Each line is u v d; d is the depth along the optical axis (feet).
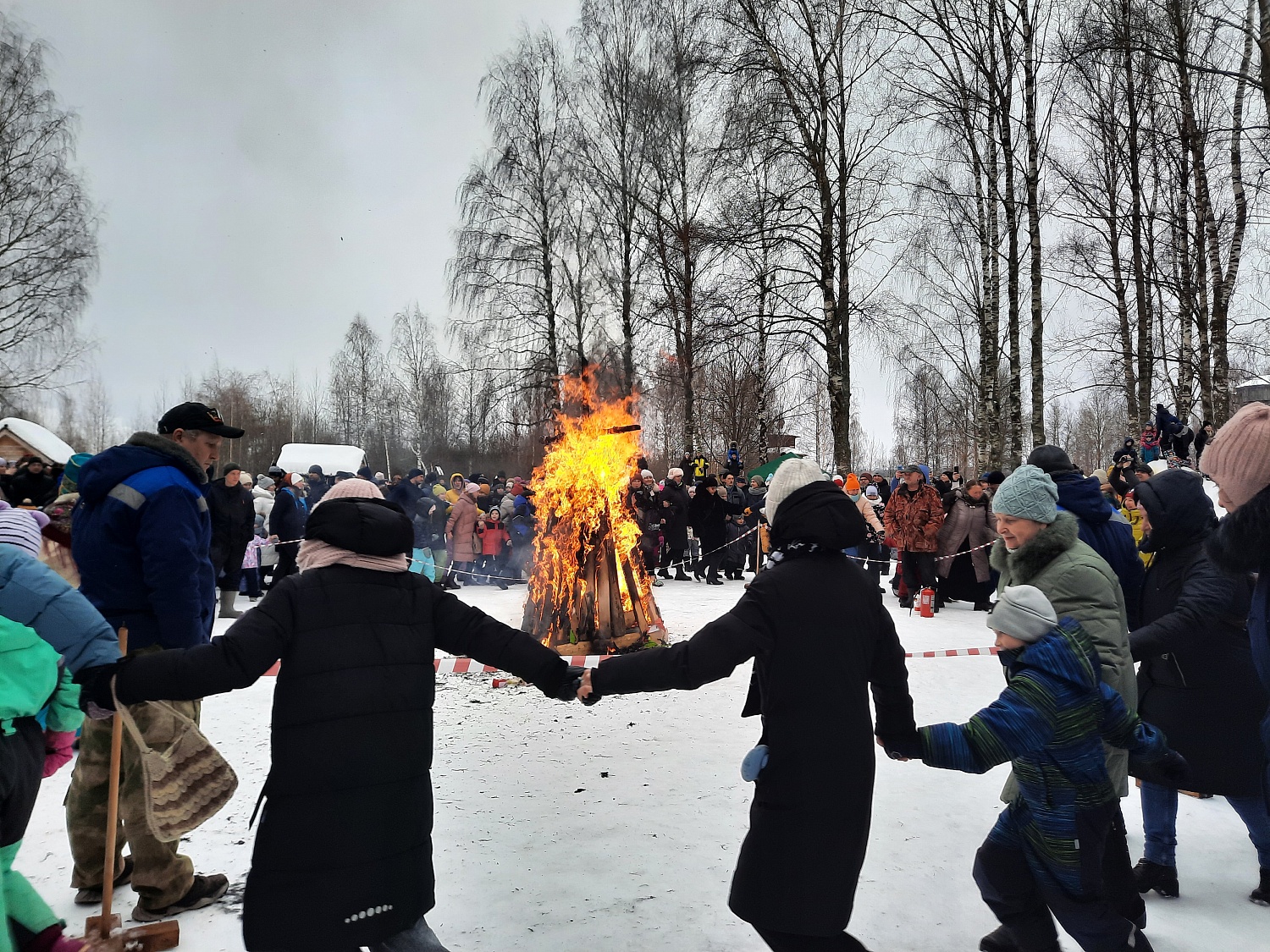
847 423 61.11
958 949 9.52
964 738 8.14
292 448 68.95
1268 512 7.39
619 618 23.72
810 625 7.64
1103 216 65.21
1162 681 11.33
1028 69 51.11
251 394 207.10
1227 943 9.79
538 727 17.94
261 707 19.10
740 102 59.00
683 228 71.72
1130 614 12.49
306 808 7.00
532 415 73.97
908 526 34.58
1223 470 7.86
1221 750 10.76
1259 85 35.68
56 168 73.67
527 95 75.25
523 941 9.52
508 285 73.61
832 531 7.92
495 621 8.17
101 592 9.69
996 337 59.82
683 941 9.54
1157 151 60.54
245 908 6.95
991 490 35.06
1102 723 8.38
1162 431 55.98
